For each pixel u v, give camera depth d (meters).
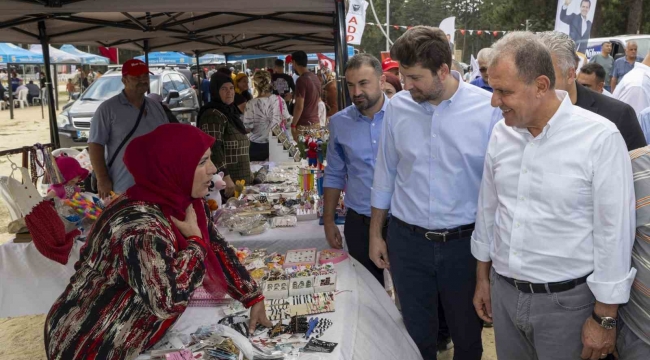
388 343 2.23
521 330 1.94
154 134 1.60
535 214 1.79
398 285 2.52
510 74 1.65
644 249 1.73
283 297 2.26
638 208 1.73
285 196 3.85
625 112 2.22
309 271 2.46
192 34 5.84
